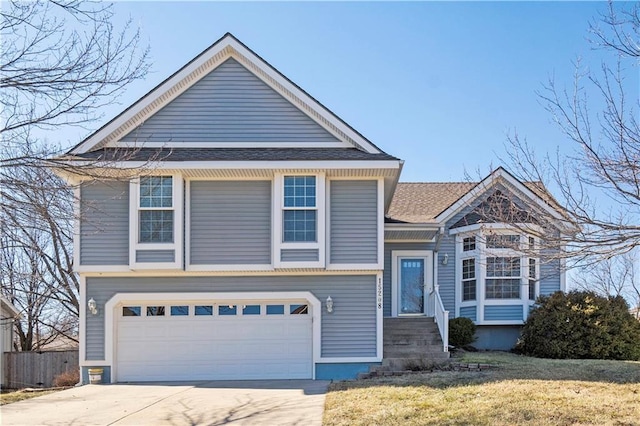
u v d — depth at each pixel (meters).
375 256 15.41
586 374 12.30
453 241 19.78
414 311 19.47
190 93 16.17
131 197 14.97
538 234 9.09
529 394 10.38
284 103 16.28
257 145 16.11
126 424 10.02
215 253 15.32
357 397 11.45
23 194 8.30
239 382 14.81
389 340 16.39
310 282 15.51
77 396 12.95
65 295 27.81
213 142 16.05
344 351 15.31
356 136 15.98
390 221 19.19
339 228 15.49
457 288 19.55
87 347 15.18
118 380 15.22
